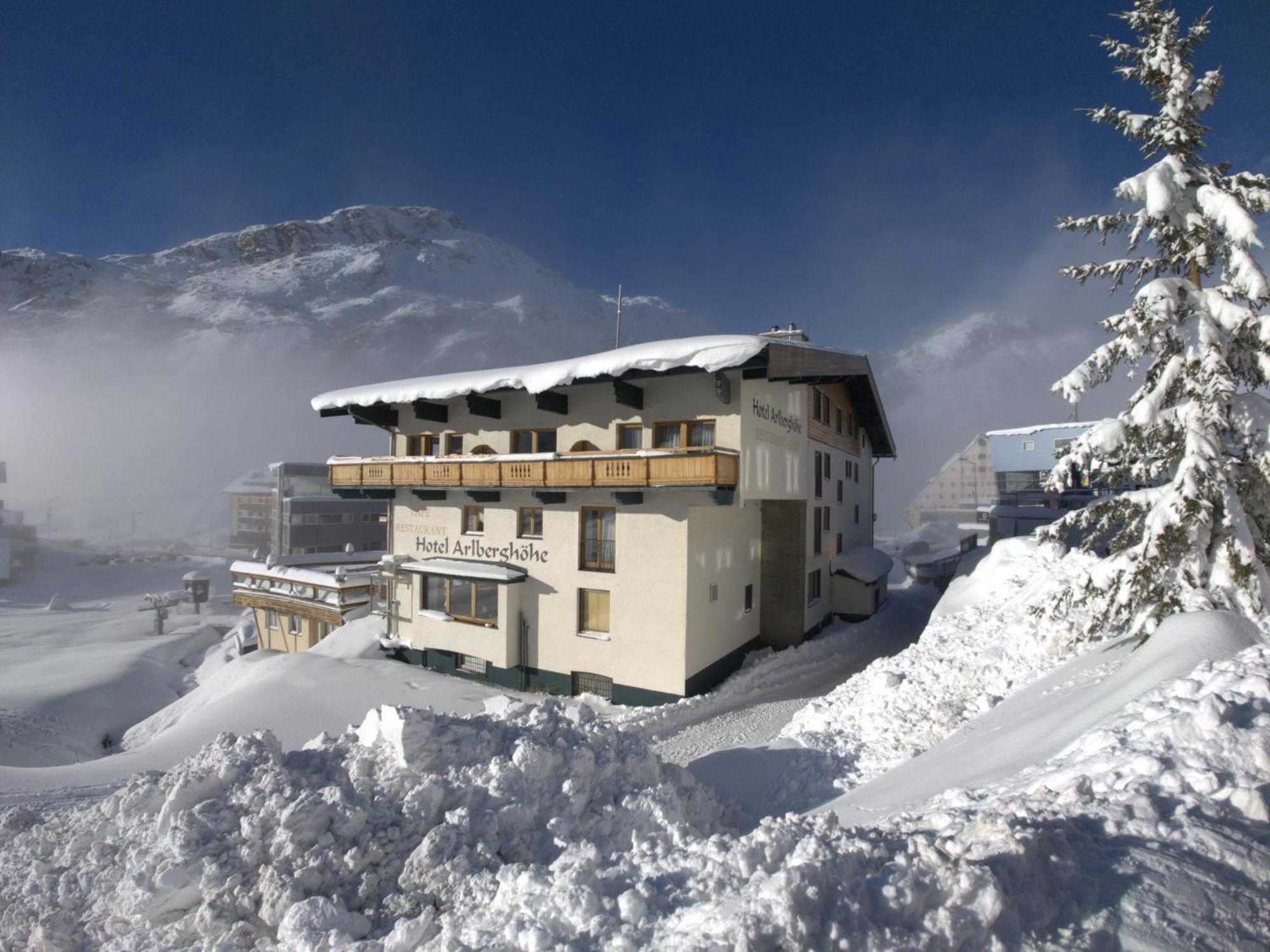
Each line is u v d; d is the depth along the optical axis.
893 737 9.38
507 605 17.33
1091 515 8.74
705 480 14.09
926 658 11.46
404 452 22.02
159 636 35.47
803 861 3.37
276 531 64.19
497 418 19.66
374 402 20.20
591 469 15.60
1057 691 7.92
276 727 14.95
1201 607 7.39
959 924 2.89
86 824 6.00
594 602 16.62
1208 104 8.00
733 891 3.64
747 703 15.59
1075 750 5.15
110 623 40.59
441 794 5.71
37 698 19.62
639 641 15.58
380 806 5.61
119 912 4.81
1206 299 7.88
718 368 14.59
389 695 16.70
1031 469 31.73
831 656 19.44
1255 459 7.69
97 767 12.48
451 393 18.36
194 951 4.45
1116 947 2.77
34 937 4.71
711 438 16.19
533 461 16.58
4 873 5.61
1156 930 2.83
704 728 13.98
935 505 79.44
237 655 27.45
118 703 21.83
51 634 37.22
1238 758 4.04
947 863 3.26
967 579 18.89
